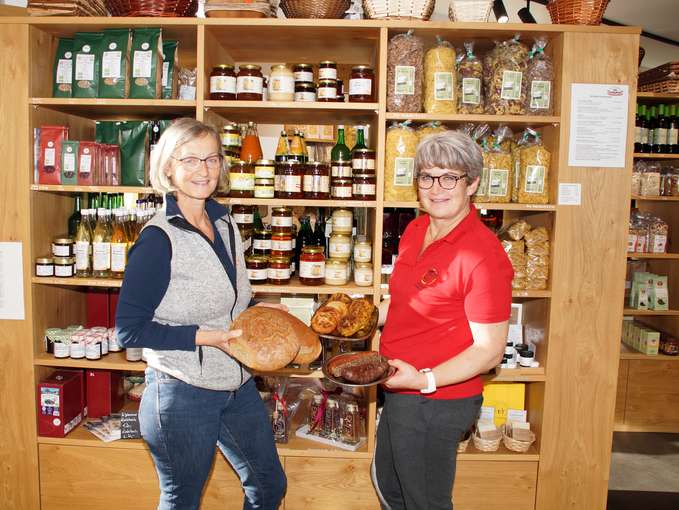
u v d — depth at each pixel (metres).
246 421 1.72
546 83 2.14
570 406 2.21
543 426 2.21
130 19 2.12
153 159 1.55
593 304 2.17
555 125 2.14
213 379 1.58
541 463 2.23
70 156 2.22
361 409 2.46
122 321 1.44
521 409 2.41
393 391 1.60
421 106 2.25
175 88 2.30
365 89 2.19
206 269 1.55
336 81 2.23
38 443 2.28
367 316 1.68
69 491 2.29
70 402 2.32
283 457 2.25
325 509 2.26
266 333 1.56
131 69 2.21
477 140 2.27
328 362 1.62
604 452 2.22
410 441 1.53
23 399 2.27
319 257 2.23
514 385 2.41
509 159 2.21
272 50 2.47
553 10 2.16
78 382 2.38
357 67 2.19
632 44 2.08
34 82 2.20
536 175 2.18
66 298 2.51
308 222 2.66
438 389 1.52
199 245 1.55
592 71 2.09
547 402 2.21
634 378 3.42
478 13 2.14
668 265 3.60
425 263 1.55
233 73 2.21
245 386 1.75
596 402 2.20
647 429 3.45
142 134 2.25
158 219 1.52
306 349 1.65
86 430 2.35
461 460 2.25
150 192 2.24
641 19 3.94
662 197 3.31
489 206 2.15
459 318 1.52
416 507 1.55
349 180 2.21
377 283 2.16
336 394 2.41
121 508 2.29
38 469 2.29
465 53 2.30
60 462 2.28
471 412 1.55
